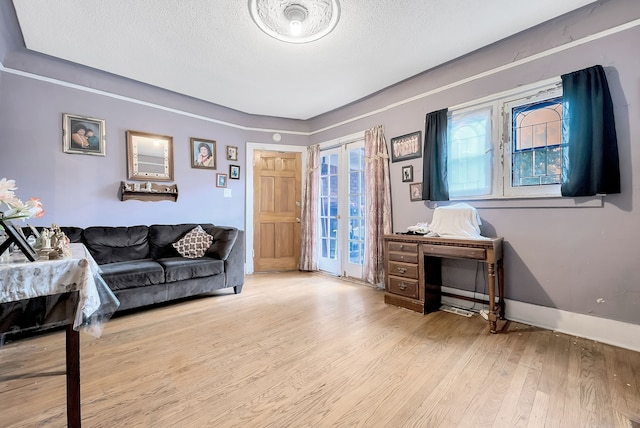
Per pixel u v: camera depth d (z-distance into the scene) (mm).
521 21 2207
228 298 3141
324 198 4539
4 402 1402
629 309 1960
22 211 1207
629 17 1940
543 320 2318
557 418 1298
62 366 1744
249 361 1806
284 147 4598
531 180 2402
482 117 2676
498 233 2566
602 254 2061
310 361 1806
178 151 3707
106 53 2656
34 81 2729
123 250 3020
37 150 2762
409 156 3240
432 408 1370
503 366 1737
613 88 2002
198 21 2178
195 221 3877
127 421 1273
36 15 2117
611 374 1639
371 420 1290
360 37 2383
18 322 1105
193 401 1419
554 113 2285
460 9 2057
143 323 2426
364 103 3779
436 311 2730
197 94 3645
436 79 2982
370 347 1989
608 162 1985
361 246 3939
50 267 1147
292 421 1283
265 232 4500
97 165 3107
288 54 2650
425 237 2621
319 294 3295
